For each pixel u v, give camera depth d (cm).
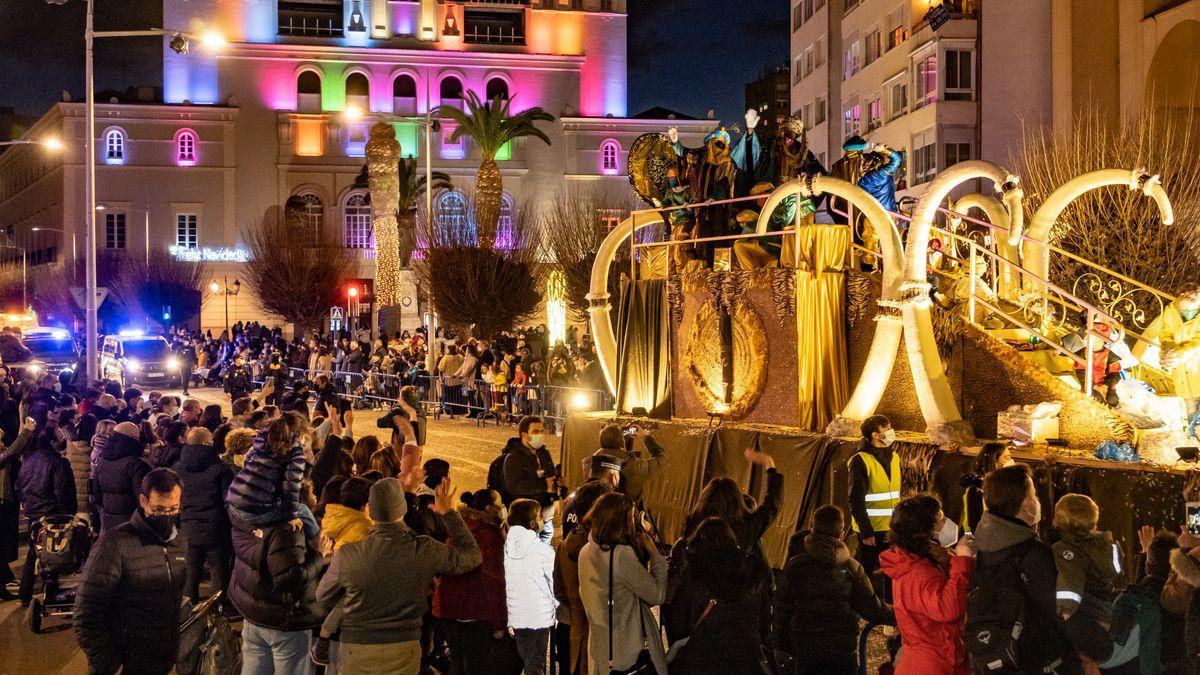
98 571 614
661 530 1199
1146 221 1928
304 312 6488
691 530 620
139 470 1004
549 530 880
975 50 3703
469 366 2833
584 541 731
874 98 4400
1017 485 536
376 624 619
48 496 1131
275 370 3162
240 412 1296
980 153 3675
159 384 4347
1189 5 2653
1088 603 552
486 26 7650
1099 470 792
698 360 1224
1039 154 2561
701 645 552
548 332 3095
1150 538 634
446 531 706
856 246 1124
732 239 1250
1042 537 808
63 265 7106
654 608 1052
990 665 516
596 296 1418
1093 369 1009
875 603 597
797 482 1034
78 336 5134
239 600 720
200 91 7238
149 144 7106
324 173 7231
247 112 7219
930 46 3747
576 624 738
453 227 4697
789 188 1094
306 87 7306
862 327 1065
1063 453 873
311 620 712
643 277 1374
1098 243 1942
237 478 732
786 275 1112
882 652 841
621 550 605
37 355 3766
